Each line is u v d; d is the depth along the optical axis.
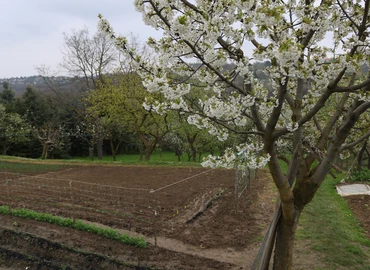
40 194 9.91
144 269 5.82
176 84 3.71
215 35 3.26
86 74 25.30
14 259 7.09
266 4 3.15
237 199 8.39
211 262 5.83
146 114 17.73
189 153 22.38
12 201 9.30
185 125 17.09
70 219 7.61
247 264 5.74
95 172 13.75
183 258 6.00
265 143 3.83
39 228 7.61
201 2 3.54
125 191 10.06
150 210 8.28
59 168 15.01
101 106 20.08
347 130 3.93
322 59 3.90
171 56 3.85
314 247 6.28
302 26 3.72
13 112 27.44
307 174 4.44
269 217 7.88
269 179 11.49
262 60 3.45
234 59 3.81
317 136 6.34
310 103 4.43
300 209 4.44
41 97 29.27
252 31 3.40
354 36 4.05
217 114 3.58
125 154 34.19
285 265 4.54
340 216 7.88
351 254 6.02
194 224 7.49
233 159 4.22
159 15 3.69
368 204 8.55
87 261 6.42
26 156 27.38
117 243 6.65
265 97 4.33
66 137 27.92
